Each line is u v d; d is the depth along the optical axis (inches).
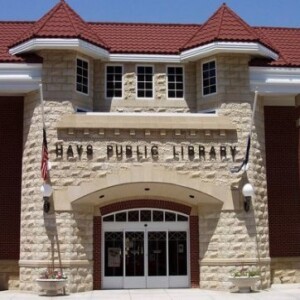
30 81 942.4
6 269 966.4
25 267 920.3
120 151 925.2
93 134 925.8
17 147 995.3
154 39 1082.1
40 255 902.4
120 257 969.5
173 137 938.1
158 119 938.1
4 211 981.2
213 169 937.5
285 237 1026.7
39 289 882.8
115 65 1019.3
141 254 973.8
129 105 1007.6
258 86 975.0
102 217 971.9
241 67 973.8
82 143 921.5
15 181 989.2
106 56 992.9
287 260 1018.7
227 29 963.3
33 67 941.2
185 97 1017.5
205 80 995.3
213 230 941.8
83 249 927.0
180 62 1019.9
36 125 936.3
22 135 992.9
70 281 898.7
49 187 888.3
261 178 972.6
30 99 957.8
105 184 914.7
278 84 980.6
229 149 944.3
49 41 922.1
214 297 840.3
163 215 985.5
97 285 949.2
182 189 937.5
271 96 1005.8
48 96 933.2
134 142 930.1
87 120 925.8
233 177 940.0
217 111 962.7
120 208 977.5
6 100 1000.2
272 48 995.3
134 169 922.1
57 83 938.7
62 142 919.0
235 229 930.1
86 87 976.9
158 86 1019.9
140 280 966.4
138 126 930.7
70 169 915.4
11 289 958.4
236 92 965.2
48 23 943.0
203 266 943.7
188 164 933.8
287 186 1042.7
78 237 921.5
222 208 935.7
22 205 945.5
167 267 973.8
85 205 939.3
